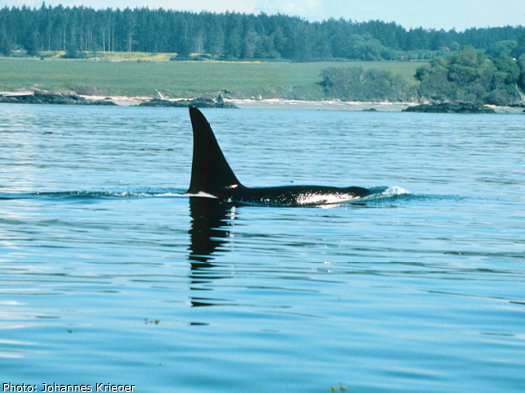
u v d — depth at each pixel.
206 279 43.62
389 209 74.06
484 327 35.12
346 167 123.00
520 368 29.84
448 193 89.88
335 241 56.84
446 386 27.95
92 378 28.05
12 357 29.88
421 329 34.66
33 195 79.50
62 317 35.34
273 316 36.28
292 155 145.38
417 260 50.44
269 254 51.41
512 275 46.38
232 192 77.75
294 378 28.52
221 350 31.36
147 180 97.62
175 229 60.56
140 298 39.03
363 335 33.66
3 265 46.31
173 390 27.20
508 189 95.50
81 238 56.09
